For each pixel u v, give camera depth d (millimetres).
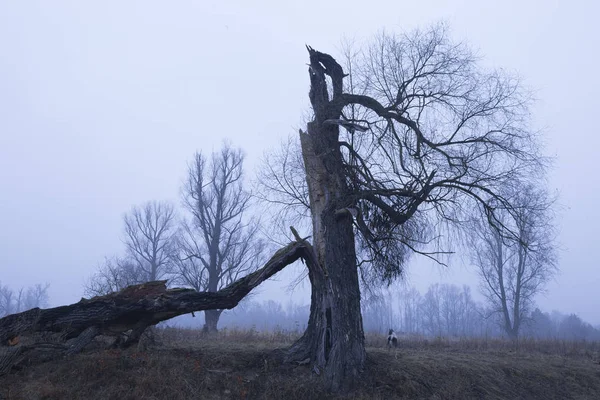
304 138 16469
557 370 17953
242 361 14250
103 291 21875
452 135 15984
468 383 15094
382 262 16344
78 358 13258
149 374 12633
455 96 15938
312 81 16703
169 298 14195
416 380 14469
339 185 15469
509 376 16578
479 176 15477
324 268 14875
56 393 11516
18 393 11453
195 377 12984
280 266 14984
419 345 23781
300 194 17812
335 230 14977
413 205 15406
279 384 13297
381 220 15805
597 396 16625
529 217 15547
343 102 16266
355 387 13625
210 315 34688
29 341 14203
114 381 12234
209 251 39875
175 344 16984
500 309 49969
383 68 16359
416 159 15383
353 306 14453
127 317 14477
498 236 16250
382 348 20531
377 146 15875
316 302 14938
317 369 14016
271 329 28391
